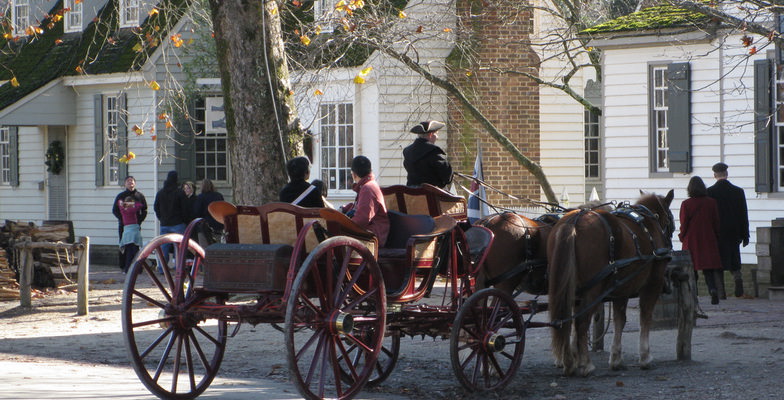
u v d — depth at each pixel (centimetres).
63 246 2473
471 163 3472
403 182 3488
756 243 2786
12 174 4584
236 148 2522
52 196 4409
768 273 2753
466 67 3425
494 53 3475
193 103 4012
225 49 2512
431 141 1570
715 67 3017
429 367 1648
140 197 3500
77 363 1709
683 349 1675
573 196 3788
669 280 1680
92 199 4266
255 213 1298
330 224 1266
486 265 1532
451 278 1414
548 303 1486
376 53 3431
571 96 3625
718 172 2703
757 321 2219
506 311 1443
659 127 3145
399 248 1393
